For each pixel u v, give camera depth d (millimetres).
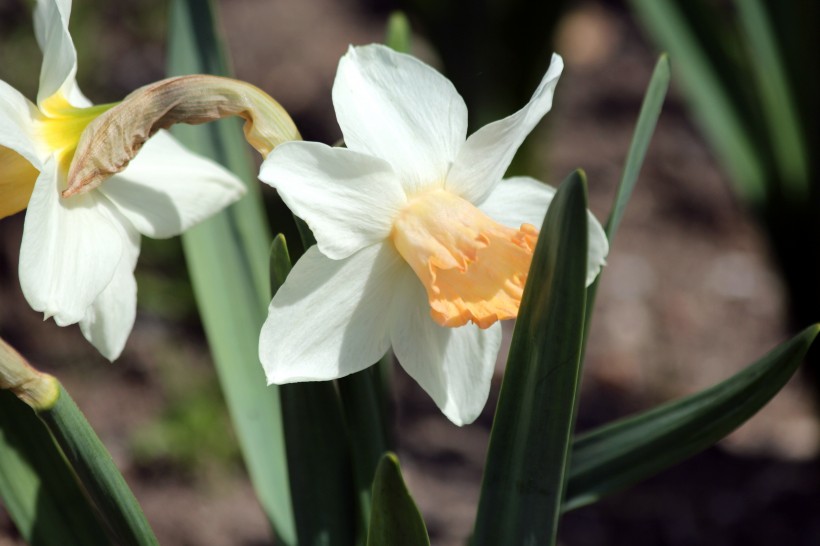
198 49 627
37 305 508
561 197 500
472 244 525
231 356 615
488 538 548
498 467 542
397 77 530
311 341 529
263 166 511
